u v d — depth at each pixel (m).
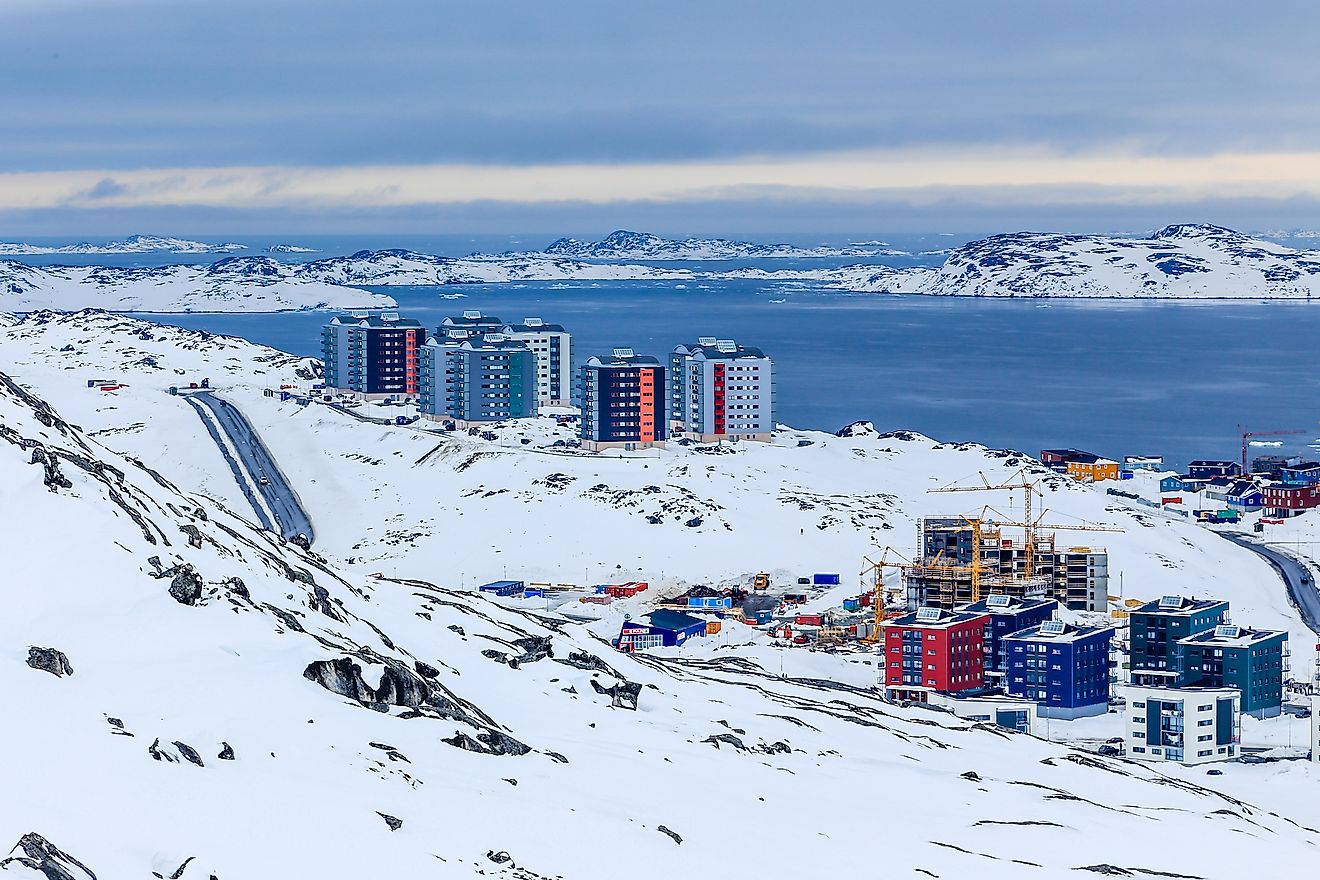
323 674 117.75
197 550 135.62
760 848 115.56
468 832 98.94
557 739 140.25
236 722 104.88
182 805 89.75
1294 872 144.12
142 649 112.06
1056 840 138.50
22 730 93.62
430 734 117.81
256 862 86.06
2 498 123.25
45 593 114.75
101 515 126.81
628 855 104.00
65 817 84.75
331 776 101.12
